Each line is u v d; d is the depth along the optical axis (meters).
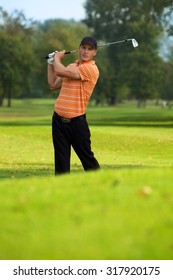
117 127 82.19
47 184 15.90
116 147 54.84
